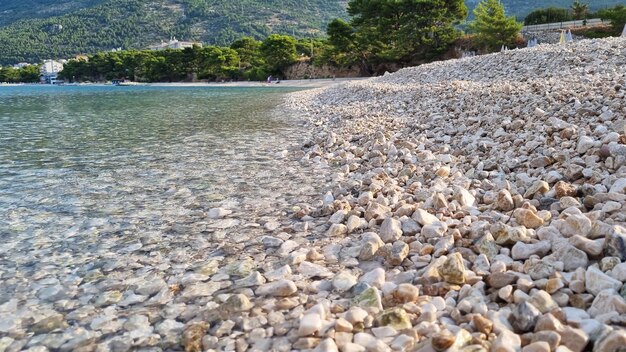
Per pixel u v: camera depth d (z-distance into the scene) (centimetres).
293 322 58
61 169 158
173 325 61
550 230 70
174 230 97
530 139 134
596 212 73
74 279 76
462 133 170
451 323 53
